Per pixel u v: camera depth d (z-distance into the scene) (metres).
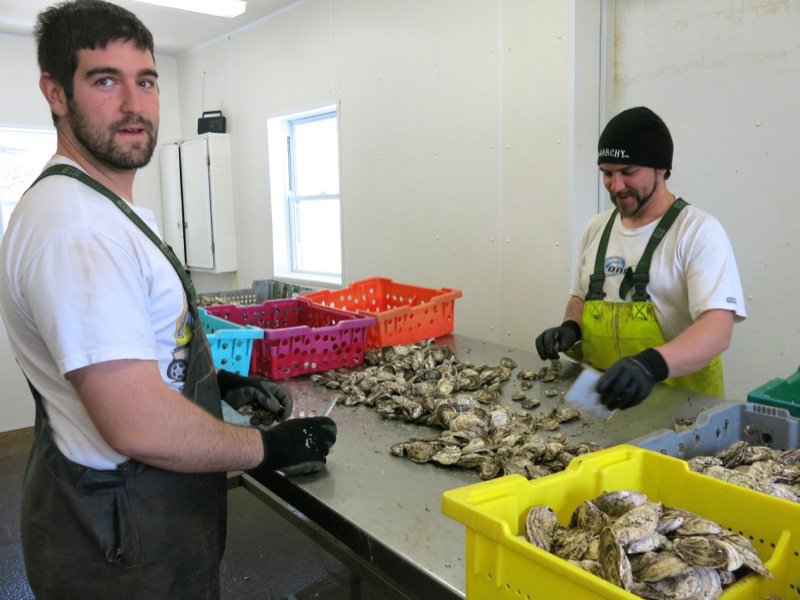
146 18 4.03
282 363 1.81
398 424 1.42
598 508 0.78
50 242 0.84
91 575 0.96
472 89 2.83
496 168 2.77
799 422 1.16
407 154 3.22
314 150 4.12
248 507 2.92
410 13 3.08
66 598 0.97
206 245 4.72
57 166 0.94
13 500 3.02
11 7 3.66
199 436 0.92
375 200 3.47
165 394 0.88
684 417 1.36
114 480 0.94
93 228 0.86
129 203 1.04
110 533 0.94
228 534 2.68
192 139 4.66
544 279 2.64
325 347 1.88
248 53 4.27
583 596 0.59
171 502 0.99
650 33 2.39
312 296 2.37
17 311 0.91
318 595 2.25
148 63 0.99
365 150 3.48
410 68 3.12
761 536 0.74
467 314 3.02
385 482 1.11
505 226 2.77
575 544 0.72
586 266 1.83
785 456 1.07
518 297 2.76
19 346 0.96
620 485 0.86
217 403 1.10
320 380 1.77
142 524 0.96
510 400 1.54
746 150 2.18
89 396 0.84
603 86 2.52
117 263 0.86
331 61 3.61
